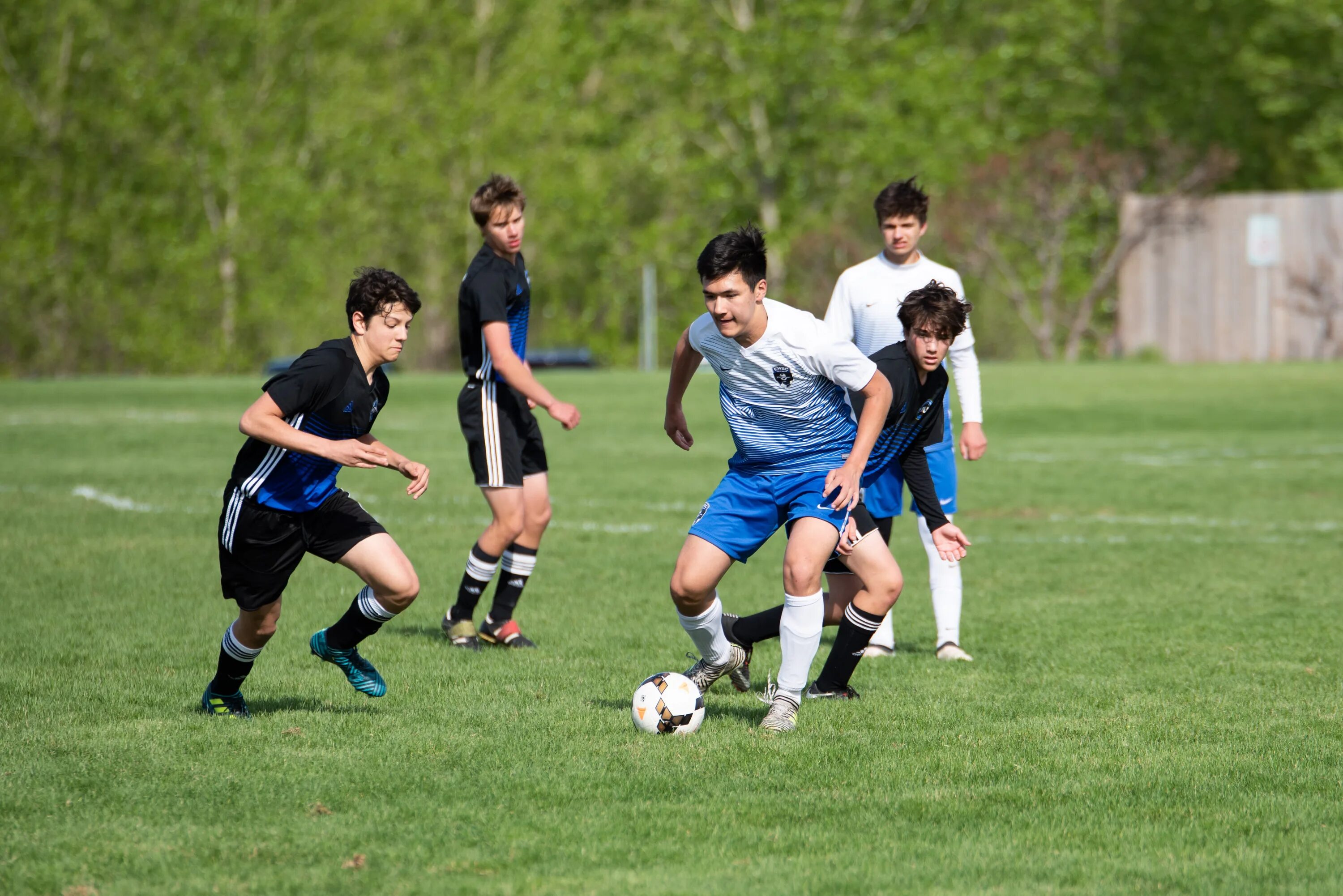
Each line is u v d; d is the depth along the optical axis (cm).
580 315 15500
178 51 12975
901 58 15225
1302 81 14425
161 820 1477
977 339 14350
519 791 1589
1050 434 6656
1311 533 3834
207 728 1855
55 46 12606
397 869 1345
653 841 1430
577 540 3684
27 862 1356
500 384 2497
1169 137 14125
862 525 2058
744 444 1914
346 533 1864
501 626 2469
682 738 1830
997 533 3844
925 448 2423
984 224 13900
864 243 14650
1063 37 14950
